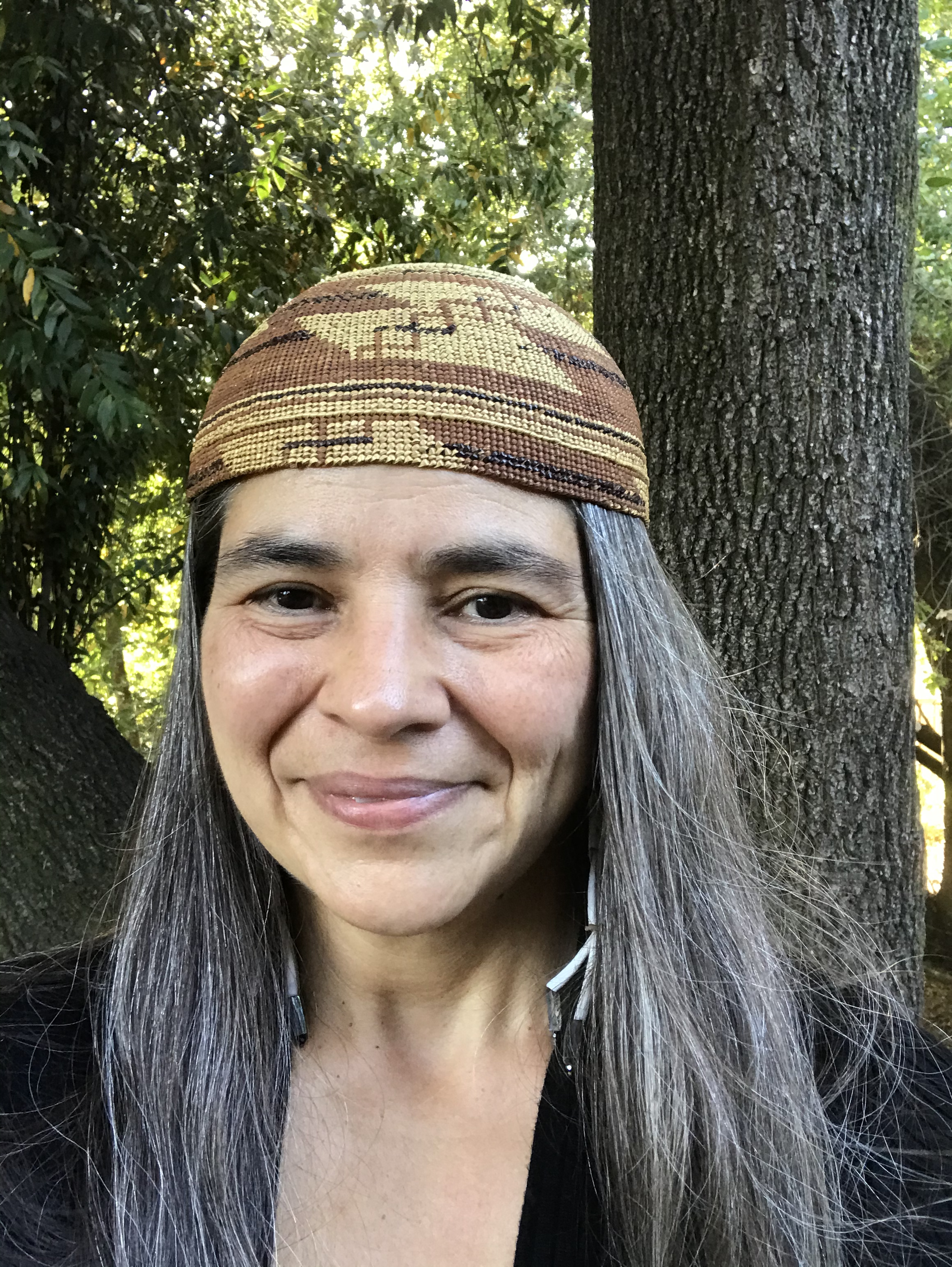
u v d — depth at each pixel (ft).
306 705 2.59
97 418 7.29
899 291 6.25
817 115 5.87
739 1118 2.91
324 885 2.62
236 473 2.63
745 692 6.09
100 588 11.76
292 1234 2.75
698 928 3.17
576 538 2.76
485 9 11.37
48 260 7.74
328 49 12.82
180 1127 2.94
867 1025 3.28
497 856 2.65
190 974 3.17
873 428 6.10
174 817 3.34
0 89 8.48
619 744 2.89
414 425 2.48
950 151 13.97
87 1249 2.73
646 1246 2.69
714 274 6.08
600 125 6.68
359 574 2.50
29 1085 3.01
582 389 2.77
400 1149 2.85
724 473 6.12
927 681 15.19
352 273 2.99
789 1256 2.74
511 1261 2.65
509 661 2.58
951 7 13.83
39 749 7.30
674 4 6.11
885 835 6.18
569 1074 2.91
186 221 10.52
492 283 2.86
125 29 9.02
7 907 6.81
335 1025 3.10
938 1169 2.84
